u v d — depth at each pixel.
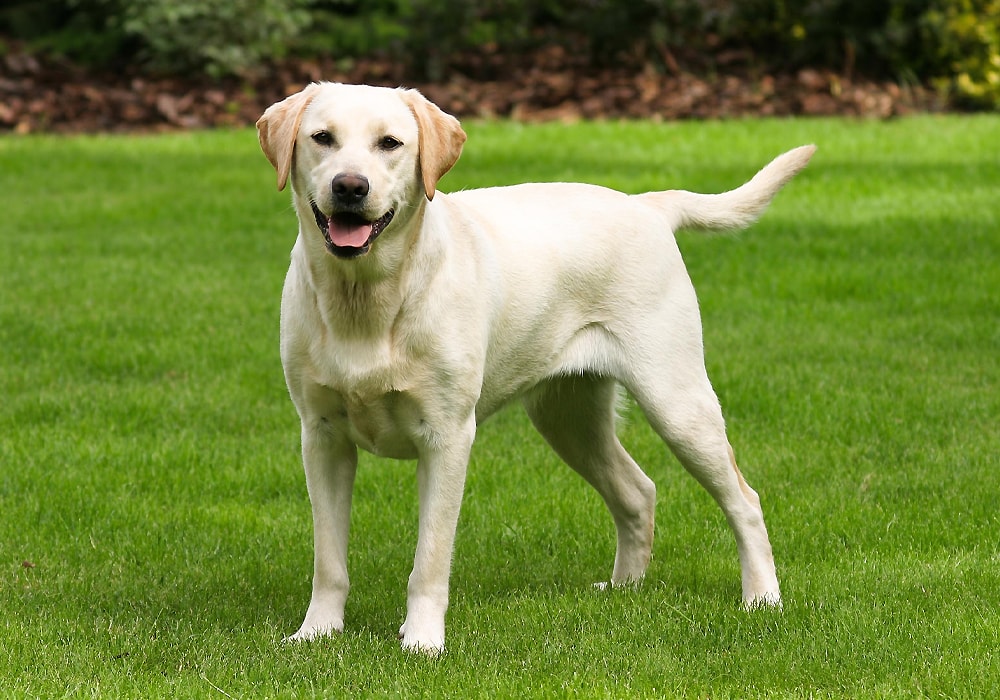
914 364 10.51
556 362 6.43
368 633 5.95
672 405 6.40
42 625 5.98
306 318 5.72
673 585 6.78
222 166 19.23
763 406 9.63
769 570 6.48
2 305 12.16
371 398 5.70
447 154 5.75
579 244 6.37
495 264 6.05
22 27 29.66
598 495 8.17
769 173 7.02
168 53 26.03
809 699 5.21
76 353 10.81
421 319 5.67
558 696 5.24
